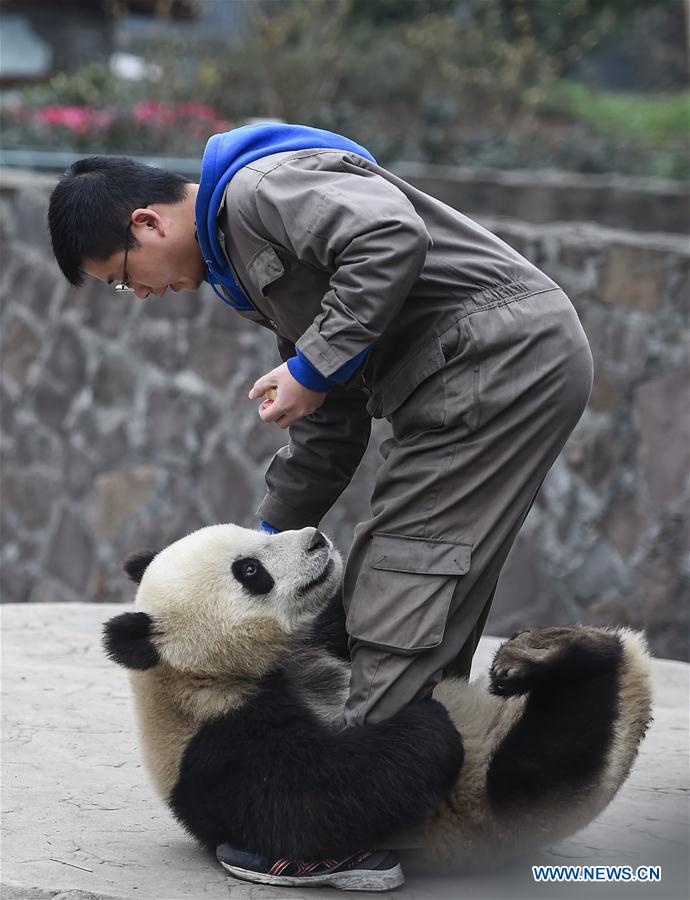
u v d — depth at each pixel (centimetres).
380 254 457
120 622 519
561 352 500
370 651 511
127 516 1402
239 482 1331
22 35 2384
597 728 498
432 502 507
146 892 494
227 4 2777
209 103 2344
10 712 732
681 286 1128
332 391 576
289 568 543
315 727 505
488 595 529
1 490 1491
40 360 1453
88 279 1410
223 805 504
